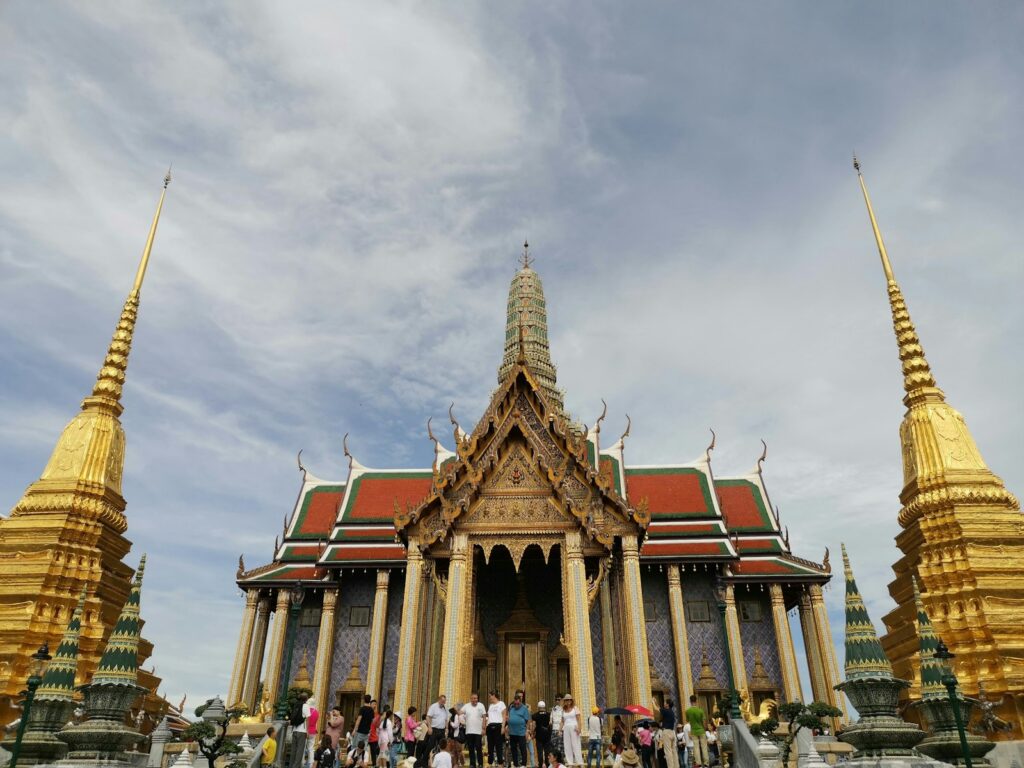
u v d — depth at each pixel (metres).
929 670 16.11
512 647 31.41
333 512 44.56
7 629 24.95
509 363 60.78
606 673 27.23
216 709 23.17
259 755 18.41
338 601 39.97
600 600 28.62
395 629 38.78
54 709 17.02
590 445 45.38
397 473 45.94
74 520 28.16
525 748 21.95
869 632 14.30
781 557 40.66
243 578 39.31
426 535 27.55
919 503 28.80
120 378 33.22
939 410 30.72
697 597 39.38
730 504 44.50
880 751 13.34
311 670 38.69
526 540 27.16
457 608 25.98
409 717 22.69
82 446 30.27
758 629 39.28
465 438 31.16
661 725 24.59
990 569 26.17
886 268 35.50
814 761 13.35
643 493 43.97
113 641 16.28
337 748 23.09
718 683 36.97
